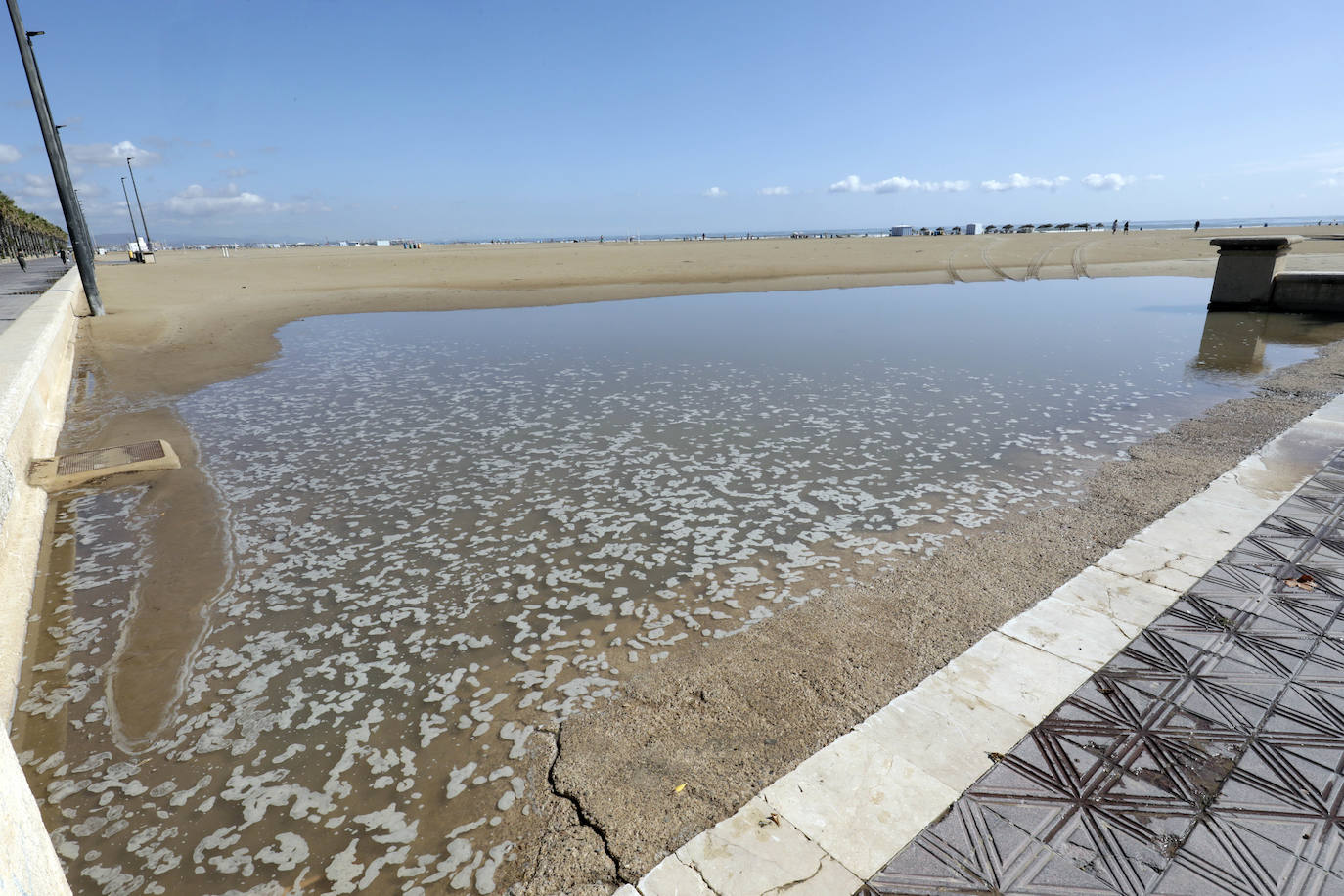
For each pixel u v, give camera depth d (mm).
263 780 2930
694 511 5637
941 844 2262
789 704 3121
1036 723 2803
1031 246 38531
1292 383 8719
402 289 25734
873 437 7441
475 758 2975
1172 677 3037
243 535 5391
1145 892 2062
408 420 8656
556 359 12609
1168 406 8078
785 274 29047
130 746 3166
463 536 5293
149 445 7312
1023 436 7238
